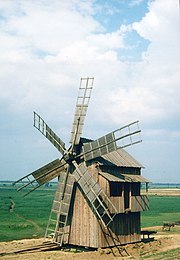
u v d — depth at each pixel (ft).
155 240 132.67
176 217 243.60
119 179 114.01
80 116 118.73
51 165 120.57
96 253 107.55
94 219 111.45
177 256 104.53
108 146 110.32
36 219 211.00
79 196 116.78
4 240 140.56
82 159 116.78
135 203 120.47
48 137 124.67
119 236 116.67
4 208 271.28
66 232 118.21
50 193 565.12
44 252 110.52
